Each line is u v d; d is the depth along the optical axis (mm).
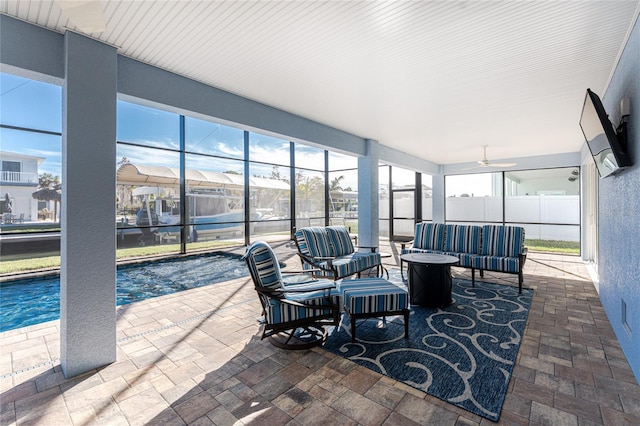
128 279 5695
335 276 4219
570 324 3145
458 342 2750
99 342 2381
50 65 2311
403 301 2871
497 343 2721
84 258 2320
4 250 7031
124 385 2131
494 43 2637
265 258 2672
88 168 2352
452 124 5207
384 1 2074
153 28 2371
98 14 1589
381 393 2004
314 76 3297
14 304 4590
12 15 2145
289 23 2340
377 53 2812
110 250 2447
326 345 2721
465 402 1898
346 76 3305
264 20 2299
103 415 1821
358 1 2076
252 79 3371
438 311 3588
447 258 3977
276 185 9992
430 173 9422
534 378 2158
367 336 2906
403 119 4930
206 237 9367
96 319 2371
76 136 2303
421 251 5234
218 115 3621
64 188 2283
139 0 2033
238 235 9680
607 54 2787
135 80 2893
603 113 2354
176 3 2080
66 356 2232
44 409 1880
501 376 2188
